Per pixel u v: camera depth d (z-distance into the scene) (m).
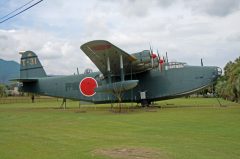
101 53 24.47
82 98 30.81
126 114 21.23
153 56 26.97
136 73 28.17
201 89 27.25
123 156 7.91
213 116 17.34
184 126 13.61
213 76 27.02
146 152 8.29
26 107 35.16
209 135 10.95
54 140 10.80
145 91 27.97
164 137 10.82
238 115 17.62
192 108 24.69
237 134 11.00
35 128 14.52
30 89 33.06
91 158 7.78
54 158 7.89
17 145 9.89
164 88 27.61
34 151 8.85
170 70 27.62
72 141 10.48
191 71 27.36
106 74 28.77
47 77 32.75
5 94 87.75
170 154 7.98
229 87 30.05
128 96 28.58
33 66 33.50
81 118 19.25
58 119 18.97
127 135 11.61
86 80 30.55
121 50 23.70
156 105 30.28
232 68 31.03
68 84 31.48
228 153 8.00
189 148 8.70
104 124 15.59
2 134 12.53
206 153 8.03
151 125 14.45
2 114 23.50
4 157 8.12
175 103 35.56
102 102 29.97
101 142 10.12
